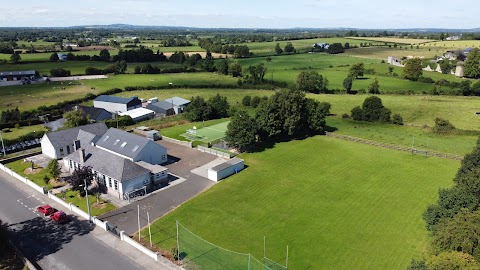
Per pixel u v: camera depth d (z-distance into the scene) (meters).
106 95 126.94
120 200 53.81
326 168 67.12
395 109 116.25
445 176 62.97
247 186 59.09
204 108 103.75
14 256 39.75
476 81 154.38
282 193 56.53
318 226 46.81
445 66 181.62
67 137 72.94
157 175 59.47
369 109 102.50
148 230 45.56
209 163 69.19
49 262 38.66
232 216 49.28
